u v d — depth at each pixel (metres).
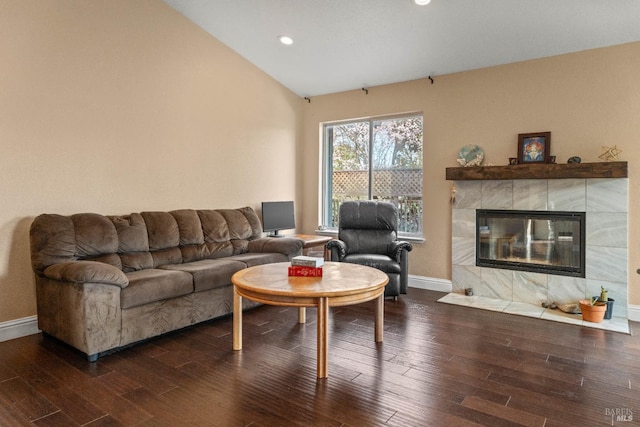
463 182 4.46
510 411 2.06
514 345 2.97
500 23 3.61
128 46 3.77
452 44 4.03
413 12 3.62
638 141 3.58
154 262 3.62
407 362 2.66
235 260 3.84
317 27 4.08
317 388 2.30
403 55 4.36
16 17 3.04
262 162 5.24
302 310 3.48
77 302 2.67
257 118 5.15
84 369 2.55
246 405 2.11
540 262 4.10
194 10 4.14
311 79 5.27
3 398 2.18
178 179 4.25
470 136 4.45
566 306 3.79
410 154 5.03
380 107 5.12
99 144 3.58
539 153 4.01
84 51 3.45
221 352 2.84
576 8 3.28
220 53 4.64
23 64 3.09
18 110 3.08
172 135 4.18
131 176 3.83
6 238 3.06
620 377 2.45
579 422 1.95
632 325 3.45
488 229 4.38
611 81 3.69
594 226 3.74
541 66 4.02
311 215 5.82
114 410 2.06
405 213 5.08
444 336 3.16
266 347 2.93
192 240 4.00
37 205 3.21
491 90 4.31
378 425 1.93
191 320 3.31
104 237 3.28
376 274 3.01
